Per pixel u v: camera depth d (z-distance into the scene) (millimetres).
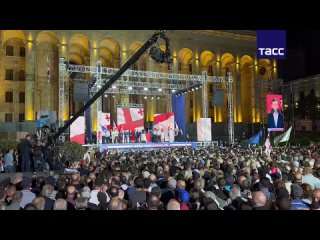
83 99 30625
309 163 13555
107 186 8531
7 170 16766
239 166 13711
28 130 44500
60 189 8289
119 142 37219
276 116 28938
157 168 11945
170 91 48094
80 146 21891
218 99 38281
